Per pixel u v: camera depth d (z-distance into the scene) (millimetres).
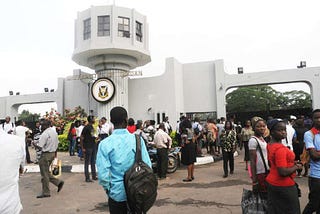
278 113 22438
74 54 20844
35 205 6684
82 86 25094
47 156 7469
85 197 7344
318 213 4363
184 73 23359
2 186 2830
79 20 20797
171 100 21734
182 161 9266
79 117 20141
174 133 15297
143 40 21328
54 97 26281
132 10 20531
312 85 20250
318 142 4371
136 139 3457
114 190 3289
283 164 3543
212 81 22516
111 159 3318
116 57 20719
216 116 22188
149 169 3291
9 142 2932
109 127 11922
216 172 10555
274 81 20891
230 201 6559
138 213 3166
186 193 7465
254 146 4332
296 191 3660
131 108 23094
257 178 4246
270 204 3729
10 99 28516
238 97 43625
